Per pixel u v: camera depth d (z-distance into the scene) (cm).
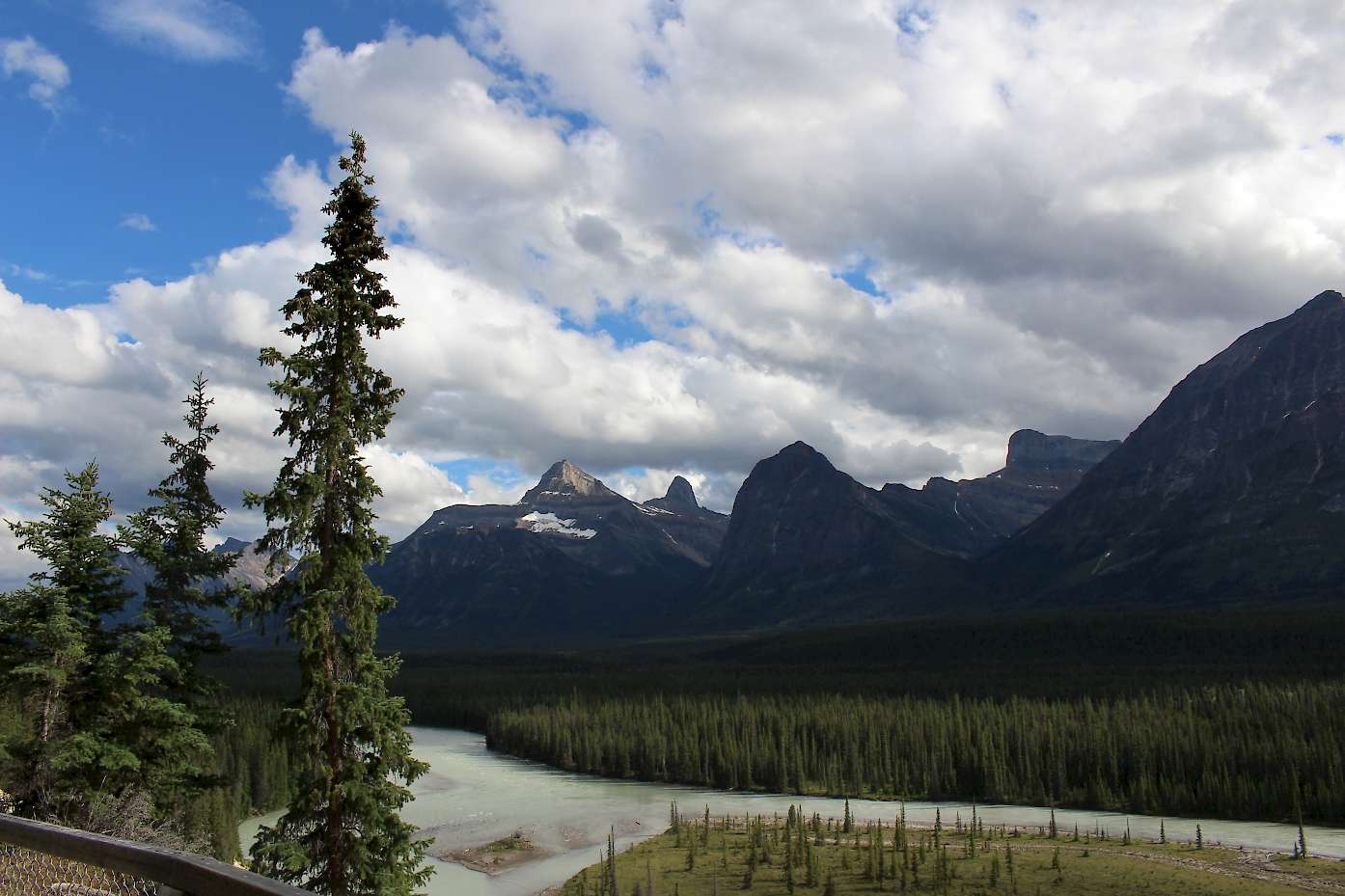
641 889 10031
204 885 880
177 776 3456
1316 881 10250
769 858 11325
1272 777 15162
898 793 16750
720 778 17338
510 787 16738
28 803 3222
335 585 2838
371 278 2983
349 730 2864
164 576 3431
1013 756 17150
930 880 10356
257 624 2912
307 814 2780
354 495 2964
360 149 2984
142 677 3216
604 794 16112
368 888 2753
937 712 19675
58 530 3284
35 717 3275
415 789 16450
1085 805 15750
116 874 1130
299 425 2889
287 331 2873
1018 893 9850
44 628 3086
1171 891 9850
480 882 10606
